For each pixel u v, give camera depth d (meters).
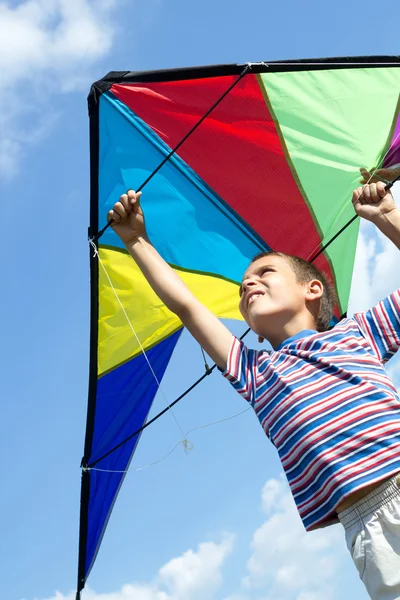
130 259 4.82
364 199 3.19
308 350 2.87
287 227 4.79
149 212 4.73
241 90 4.29
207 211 4.75
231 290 4.96
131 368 5.16
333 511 2.53
